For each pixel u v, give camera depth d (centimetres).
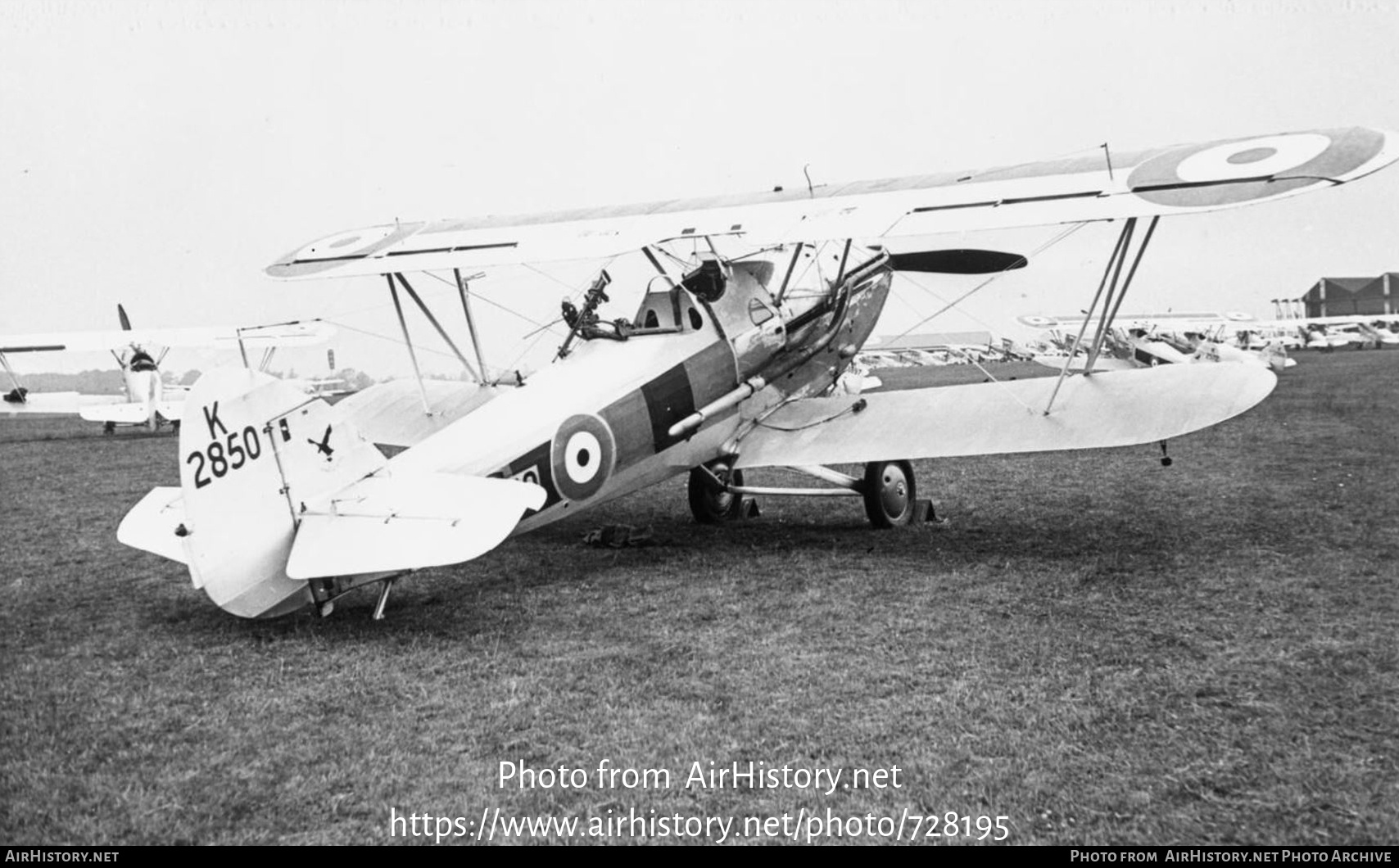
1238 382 775
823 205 827
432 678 530
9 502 1241
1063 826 367
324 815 382
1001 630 600
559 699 497
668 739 446
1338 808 375
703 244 948
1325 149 677
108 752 441
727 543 898
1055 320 3950
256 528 591
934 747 434
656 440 834
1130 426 777
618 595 706
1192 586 688
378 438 1050
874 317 1104
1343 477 1142
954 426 852
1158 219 726
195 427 566
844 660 551
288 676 536
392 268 932
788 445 905
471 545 572
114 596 738
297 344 2625
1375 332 5828
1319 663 527
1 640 618
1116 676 515
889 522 949
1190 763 413
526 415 745
